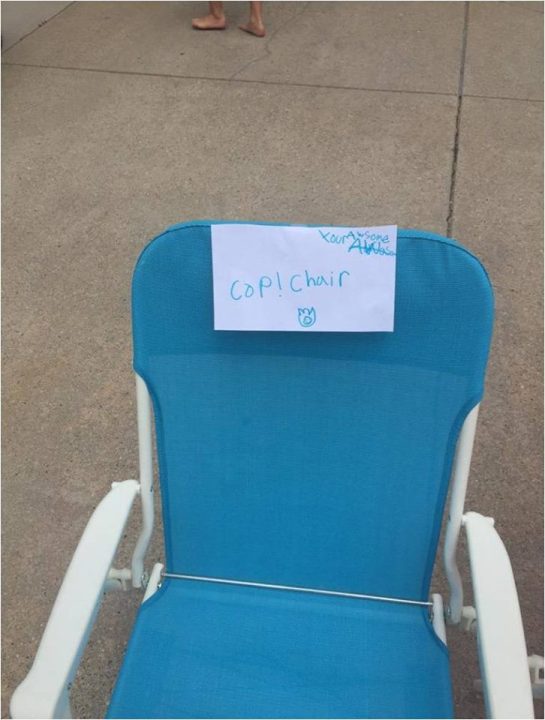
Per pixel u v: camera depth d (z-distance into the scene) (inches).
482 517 45.8
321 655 46.4
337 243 39.3
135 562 50.4
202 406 45.4
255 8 163.0
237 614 49.2
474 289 39.2
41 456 81.5
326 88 146.0
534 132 130.9
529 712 34.2
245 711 42.8
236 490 48.0
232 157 127.2
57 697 34.9
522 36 163.3
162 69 155.9
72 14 183.8
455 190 116.7
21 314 100.0
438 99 140.8
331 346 42.4
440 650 46.4
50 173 126.0
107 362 92.8
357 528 48.1
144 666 45.1
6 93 149.5
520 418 82.5
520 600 65.9
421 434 44.2
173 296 41.7
